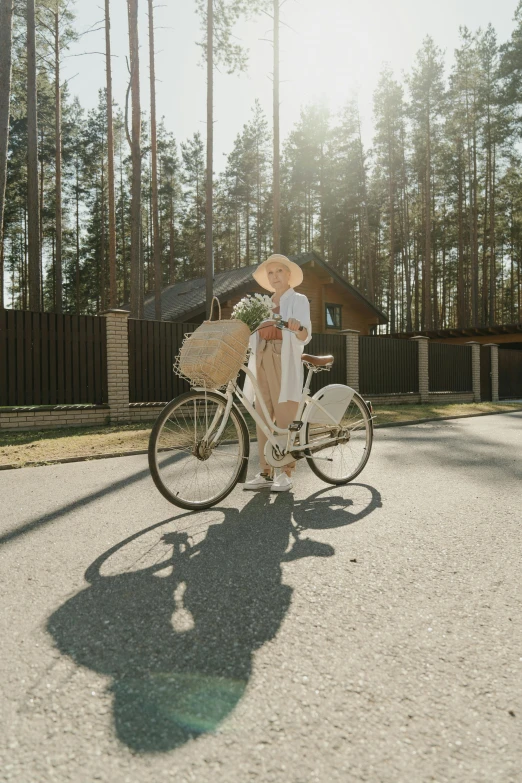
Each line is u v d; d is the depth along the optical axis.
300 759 1.41
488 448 7.13
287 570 2.71
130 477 5.28
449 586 2.53
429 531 3.38
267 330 4.29
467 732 1.52
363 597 2.40
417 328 44.03
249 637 2.04
